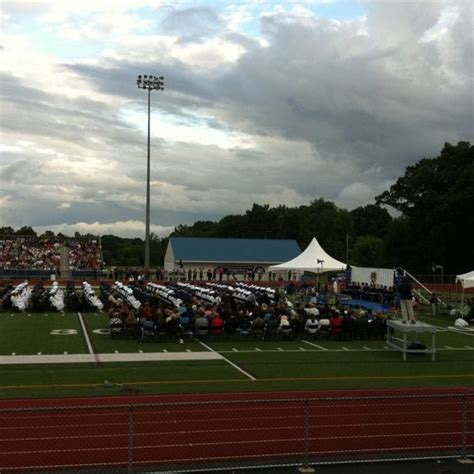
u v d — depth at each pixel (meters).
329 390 17.11
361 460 10.83
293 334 26.98
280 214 139.38
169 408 14.16
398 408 14.60
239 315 27.25
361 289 45.62
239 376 19.00
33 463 10.77
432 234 74.38
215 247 81.50
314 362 21.77
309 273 75.75
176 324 25.59
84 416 13.48
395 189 80.94
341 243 119.00
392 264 84.62
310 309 28.84
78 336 26.69
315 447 11.83
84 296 37.59
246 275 73.50
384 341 27.22
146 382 17.83
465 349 25.56
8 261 75.19
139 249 128.00
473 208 69.69
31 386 17.00
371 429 12.98
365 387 17.70
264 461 10.92
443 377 19.59
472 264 75.88
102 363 20.69
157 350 23.56
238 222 142.75
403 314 24.20
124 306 28.06
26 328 29.12
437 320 36.81
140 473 10.10
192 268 77.25
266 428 12.90
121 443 11.81
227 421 13.32
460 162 77.25
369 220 145.62
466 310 34.91
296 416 13.81
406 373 20.16
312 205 132.25
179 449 11.55
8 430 12.50
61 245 82.56
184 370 19.80
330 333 27.39
